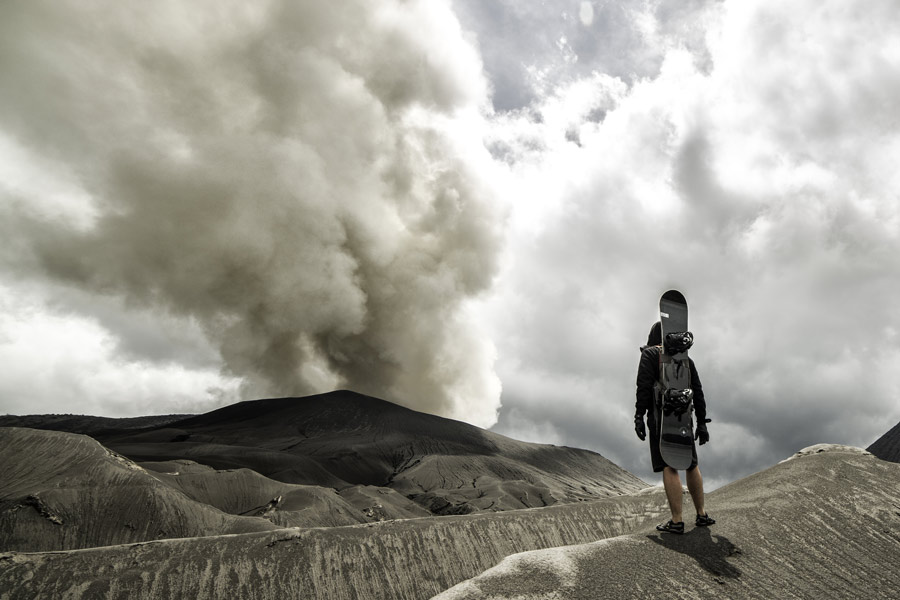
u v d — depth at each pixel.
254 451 114.75
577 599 3.74
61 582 8.22
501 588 3.94
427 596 10.03
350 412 189.38
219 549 9.46
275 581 9.14
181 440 138.62
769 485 5.90
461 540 11.20
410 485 124.81
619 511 11.84
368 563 10.16
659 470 5.08
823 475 5.82
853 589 4.01
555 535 11.34
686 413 4.96
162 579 8.60
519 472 149.00
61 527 30.98
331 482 111.69
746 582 3.99
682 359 4.98
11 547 28.61
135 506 33.91
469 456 157.12
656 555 4.39
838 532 4.73
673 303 5.06
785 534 4.72
